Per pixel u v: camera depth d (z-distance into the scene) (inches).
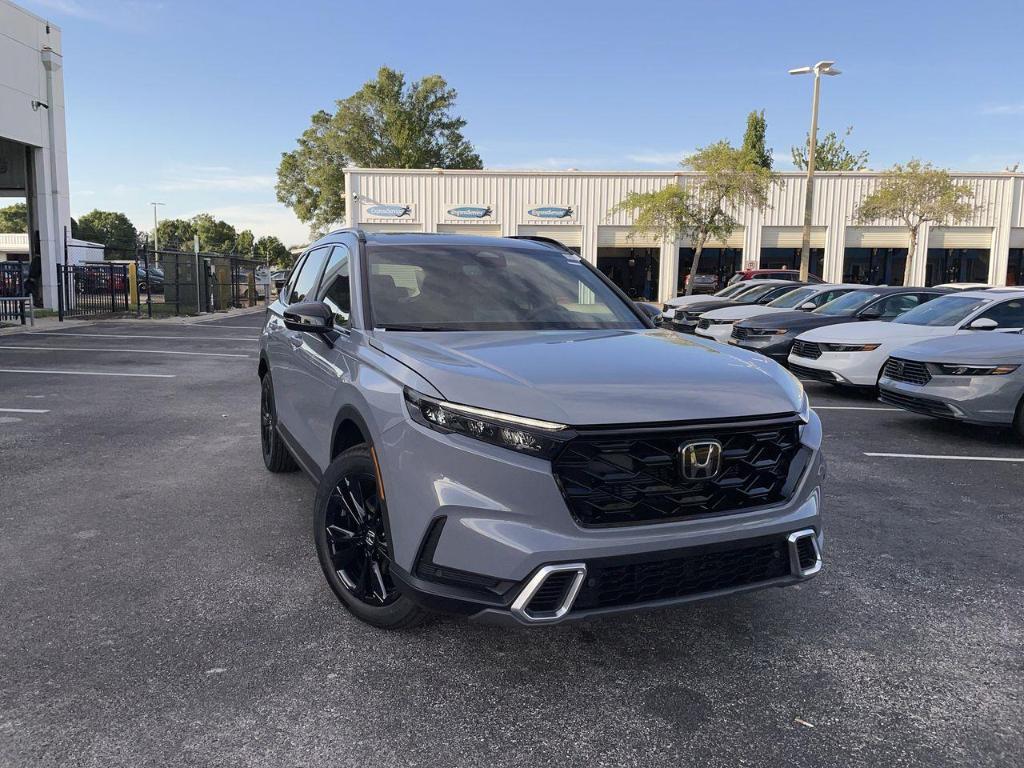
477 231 1459.2
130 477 213.5
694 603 103.8
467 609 99.7
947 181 1199.6
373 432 113.1
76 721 98.0
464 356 115.9
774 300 605.0
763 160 1937.7
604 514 99.5
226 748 93.4
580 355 119.3
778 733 99.4
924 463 251.9
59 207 900.6
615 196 1439.5
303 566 150.9
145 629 123.6
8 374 415.8
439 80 2154.3
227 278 1109.7
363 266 151.9
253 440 261.6
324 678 110.0
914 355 297.7
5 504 187.8
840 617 134.5
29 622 125.2
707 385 109.4
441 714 102.0
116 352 531.2
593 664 116.3
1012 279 1448.1
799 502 110.2
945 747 97.0
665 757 93.8
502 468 98.0
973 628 130.8
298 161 2251.5
